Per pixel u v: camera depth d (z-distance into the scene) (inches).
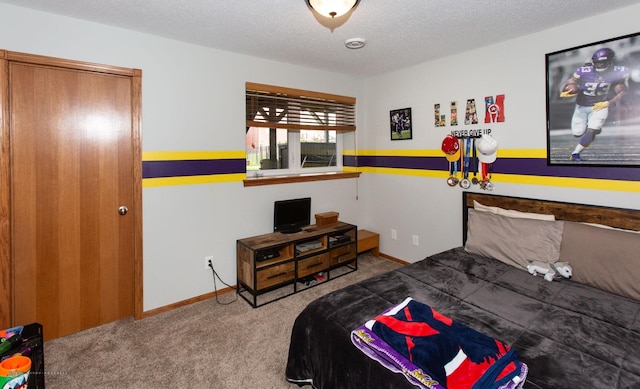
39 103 87.1
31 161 87.1
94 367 79.6
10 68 83.0
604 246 78.4
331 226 139.3
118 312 102.5
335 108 151.0
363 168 164.7
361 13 86.0
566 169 96.0
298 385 73.3
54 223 91.3
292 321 101.2
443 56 124.0
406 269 91.2
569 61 93.4
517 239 92.4
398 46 112.0
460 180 123.1
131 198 101.7
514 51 105.1
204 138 112.3
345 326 63.4
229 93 117.0
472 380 45.8
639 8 81.3
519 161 106.2
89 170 95.1
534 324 62.7
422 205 138.3
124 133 99.3
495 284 80.7
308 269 125.4
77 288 95.6
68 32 88.1
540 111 100.3
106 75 95.4
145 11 84.5
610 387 46.0
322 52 117.8
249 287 114.4
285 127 133.8
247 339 91.6
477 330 60.8
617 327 61.3
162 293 107.5
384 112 151.4
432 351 50.8
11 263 86.0
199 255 114.3
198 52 109.2
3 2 79.9
